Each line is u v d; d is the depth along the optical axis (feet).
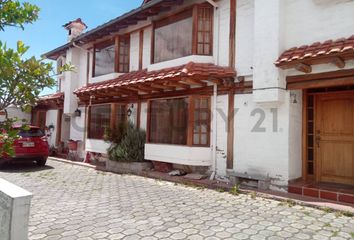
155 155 30.12
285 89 22.18
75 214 17.39
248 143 24.44
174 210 18.04
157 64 31.19
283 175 22.04
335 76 19.85
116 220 16.25
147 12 31.01
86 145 41.14
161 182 27.02
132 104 35.96
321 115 23.61
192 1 28.22
